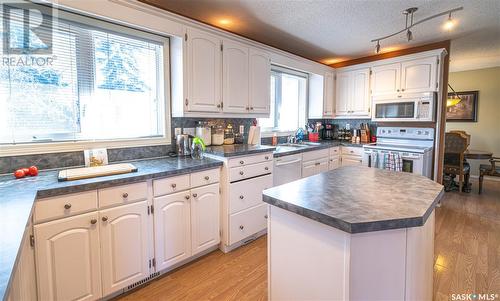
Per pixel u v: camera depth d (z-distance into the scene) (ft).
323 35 10.66
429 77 11.24
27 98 5.85
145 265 6.05
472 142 17.15
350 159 13.39
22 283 3.48
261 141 11.97
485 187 15.51
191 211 6.95
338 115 14.70
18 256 2.41
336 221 3.15
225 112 8.96
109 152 7.07
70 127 6.50
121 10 6.35
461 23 9.50
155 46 7.94
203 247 7.36
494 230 9.41
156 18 7.00
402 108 12.01
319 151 12.16
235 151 7.98
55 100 6.23
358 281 3.26
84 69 6.61
